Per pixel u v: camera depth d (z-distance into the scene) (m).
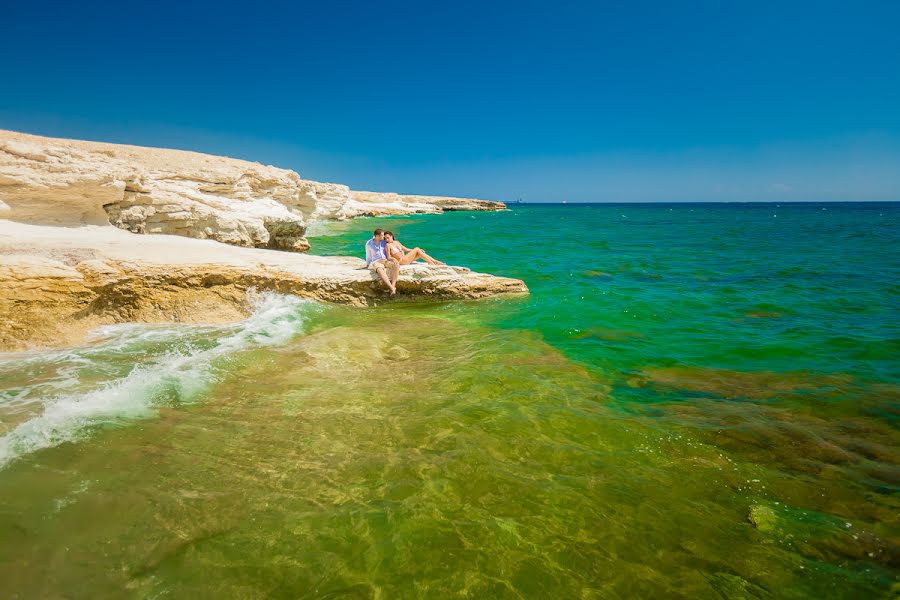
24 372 5.68
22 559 2.79
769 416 4.95
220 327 7.93
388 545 3.01
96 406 4.79
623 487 3.71
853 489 3.75
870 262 17.05
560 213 86.81
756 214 81.12
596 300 10.54
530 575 2.82
